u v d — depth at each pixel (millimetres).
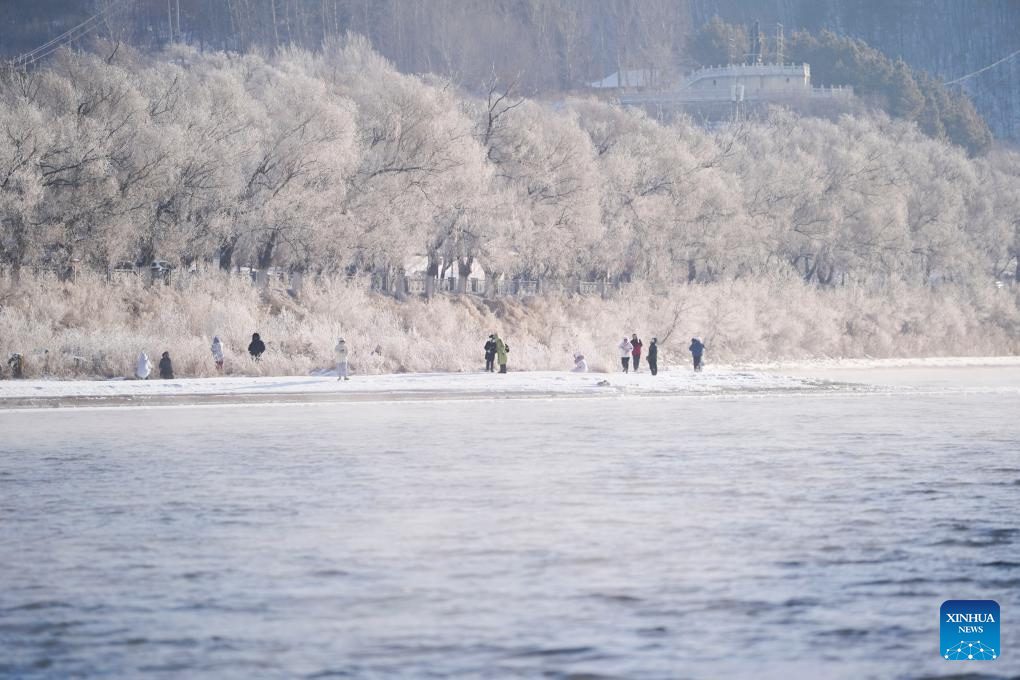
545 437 116062
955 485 83312
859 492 79938
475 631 45312
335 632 45156
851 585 52594
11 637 44375
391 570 55719
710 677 39969
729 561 57594
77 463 94625
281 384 175750
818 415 145500
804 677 40031
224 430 121062
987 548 60688
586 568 56156
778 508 73250
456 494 79000
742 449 106188
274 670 40438
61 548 60562
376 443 109875
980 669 40938
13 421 129625
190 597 50438
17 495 78062
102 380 180125
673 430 124375
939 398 180625
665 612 48125
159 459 97188
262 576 54375
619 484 83750
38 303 197625
